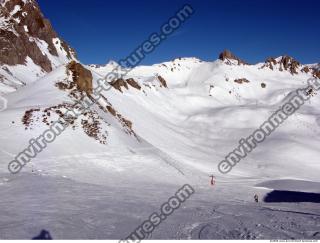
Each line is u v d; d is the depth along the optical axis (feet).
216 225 46.93
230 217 52.39
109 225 46.62
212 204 66.69
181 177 147.33
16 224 44.93
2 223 45.34
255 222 48.49
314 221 49.06
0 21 522.88
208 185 142.72
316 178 257.34
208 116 537.24
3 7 571.69
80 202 62.18
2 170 101.19
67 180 90.58
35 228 43.32
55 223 45.91
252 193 129.18
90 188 81.15
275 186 164.35
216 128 474.90
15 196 66.59
